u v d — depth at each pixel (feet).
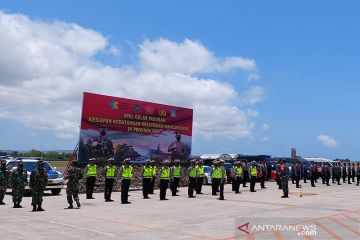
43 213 49.83
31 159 80.18
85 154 83.10
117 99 89.51
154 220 44.78
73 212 51.16
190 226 40.81
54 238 33.83
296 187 100.68
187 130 104.63
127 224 41.88
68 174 55.83
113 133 88.43
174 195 77.36
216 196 75.72
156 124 97.14
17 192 55.42
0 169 59.77
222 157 135.64
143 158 93.91
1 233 35.76
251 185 86.33
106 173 66.59
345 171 126.00
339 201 66.54
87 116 84.07
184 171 102.89
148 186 71.61
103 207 57.21
